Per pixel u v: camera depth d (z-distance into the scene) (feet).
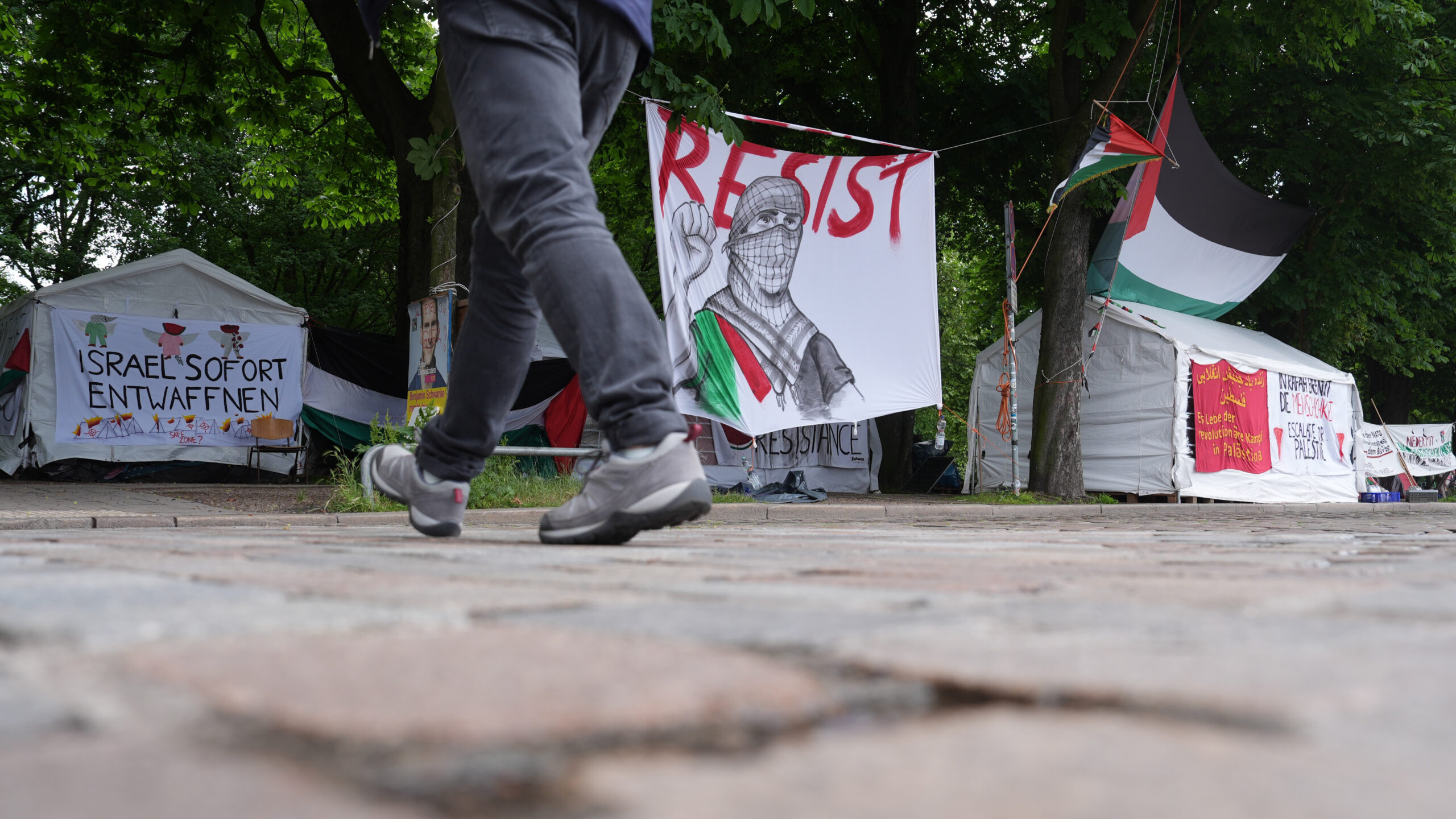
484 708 1.41
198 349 49.34
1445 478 71.31
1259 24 47.73
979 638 2.28
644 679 1.67
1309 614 2.91
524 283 8.64
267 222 81.76
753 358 37.81
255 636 2.24
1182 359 45.93
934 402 41.09
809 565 5.15
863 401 39.75
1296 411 51.26
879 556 6.13
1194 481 46.34
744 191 37.91
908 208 40.98
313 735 1.24
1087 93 48.49
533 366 45.70
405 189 38.45
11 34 50.01
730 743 1.26
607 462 7.65
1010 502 42.19
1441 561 5.59
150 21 42.01
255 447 49.98
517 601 3.14
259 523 22.66
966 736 1.32
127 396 47.80
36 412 45.96
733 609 2.93
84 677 1.67
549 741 1.22
